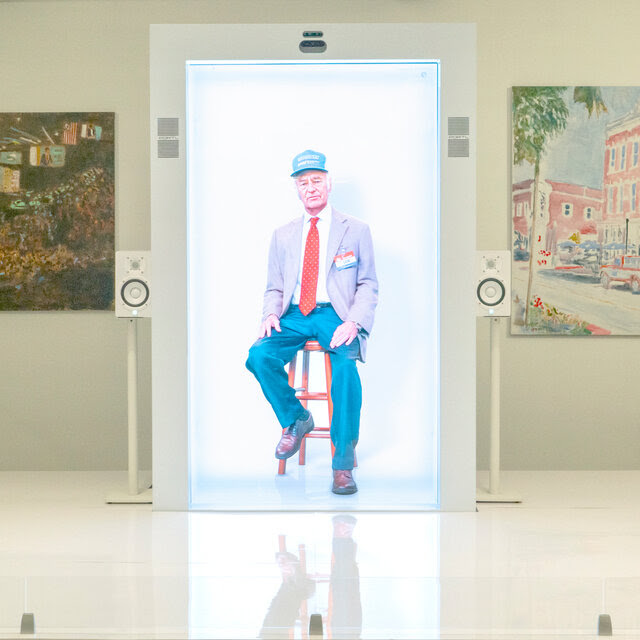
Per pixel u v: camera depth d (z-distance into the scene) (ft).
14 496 18.66
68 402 21.50
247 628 10.14
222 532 15.56
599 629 10.08
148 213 21.34
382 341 17.25
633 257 21.31
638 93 21.17
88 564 12.62
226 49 17.06
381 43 17.04
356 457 17.31
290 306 17.25
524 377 21.52
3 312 21.45
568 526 16.07
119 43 21.21
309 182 17.16
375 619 10.41
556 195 21.22
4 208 21.25
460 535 15.38
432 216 17.22
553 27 21.24
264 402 17.33
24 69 21.24
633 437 21.65
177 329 17.25
